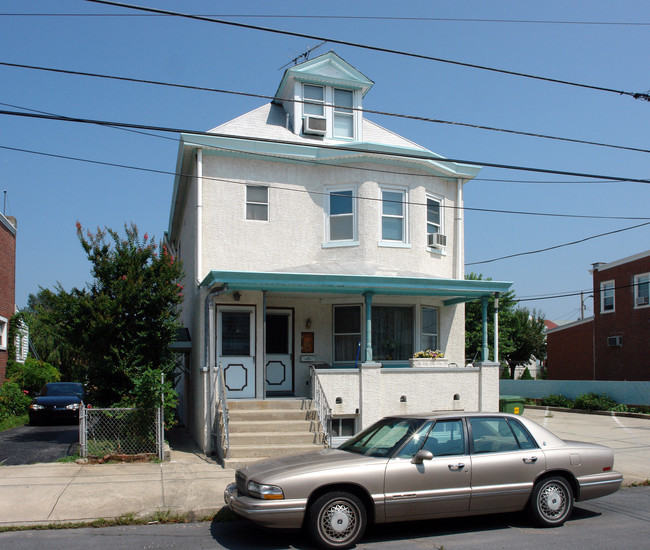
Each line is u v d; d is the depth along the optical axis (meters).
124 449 12.23
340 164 15.66
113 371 12.76
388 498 7.12
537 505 7.76
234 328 14.62
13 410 21.55
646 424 19.70
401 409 13.92
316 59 16.62
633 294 30.53
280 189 15.53
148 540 7.44
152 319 13.27
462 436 7.70
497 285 14.88
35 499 8.98
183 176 16.36
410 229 15.91
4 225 23.50
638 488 10.52
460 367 15.02
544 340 45.16
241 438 12.01
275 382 15.30
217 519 8.41
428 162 16.08
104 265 13.20
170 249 24.23
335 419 13.66
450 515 7.38
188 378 16.94
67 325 12.99
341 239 15.68
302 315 15.64
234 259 14.96
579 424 19.78
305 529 7.44
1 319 23.23
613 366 31.58
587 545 7.01
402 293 14.62
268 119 16.89
